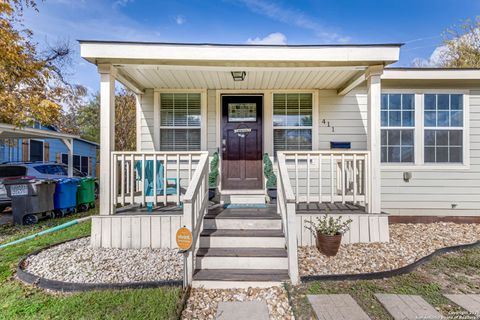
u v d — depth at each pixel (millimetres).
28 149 10922
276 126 5734
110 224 3904
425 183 5730
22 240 4562
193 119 5742
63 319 2293
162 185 4562
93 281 2953
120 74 4543
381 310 2457
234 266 3264
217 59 3939
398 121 5762
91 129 19203
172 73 4691
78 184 7480
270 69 4246
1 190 7090
